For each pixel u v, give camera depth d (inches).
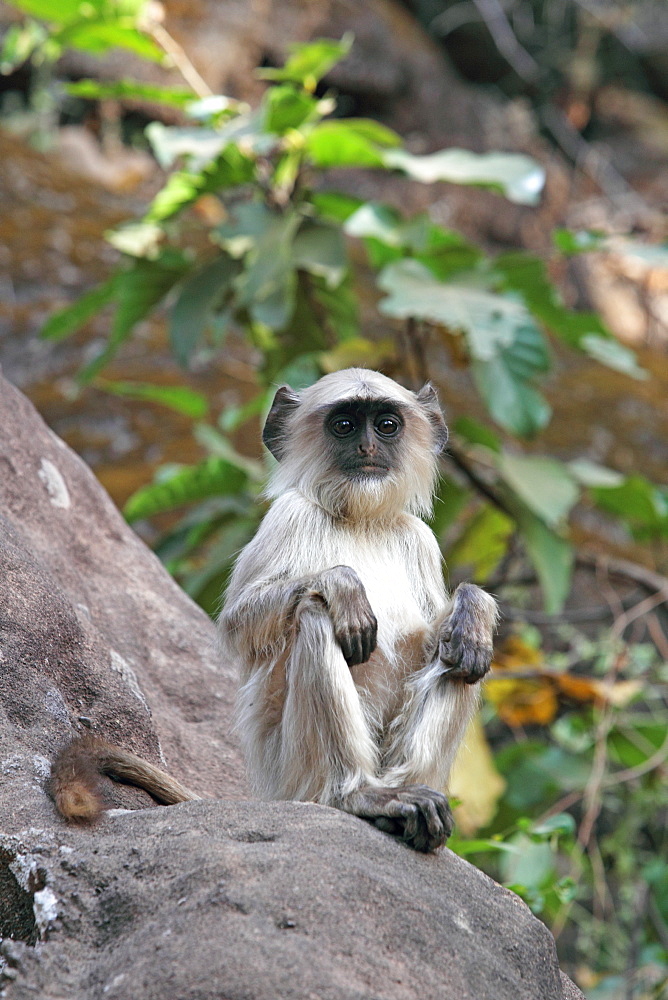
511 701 528.1
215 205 1009.5
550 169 1210.0
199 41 1067.9
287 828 207.2
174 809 215.2
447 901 203.6
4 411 327.9
